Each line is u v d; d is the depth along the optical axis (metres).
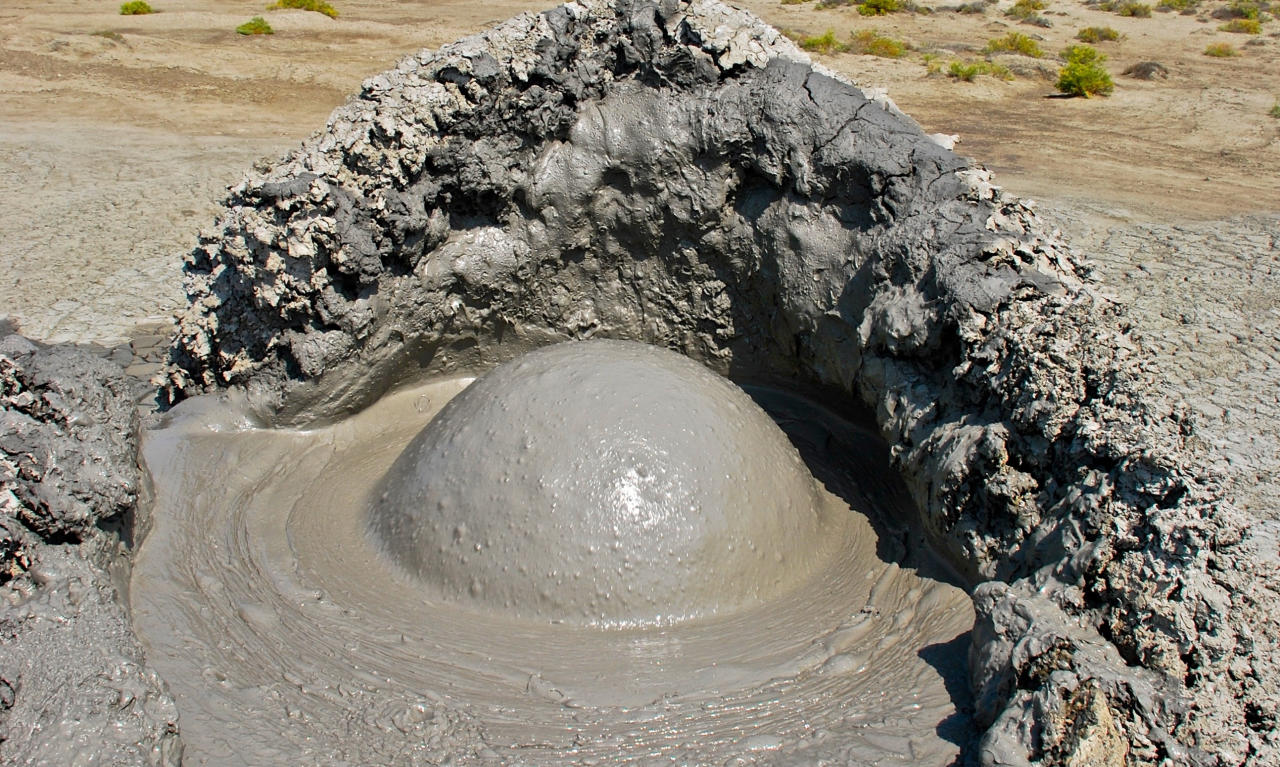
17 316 10.57
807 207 6.85
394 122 6.69
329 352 6.73
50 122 19.17
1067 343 5.38
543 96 7.04
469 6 34.00
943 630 5.25
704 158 7.08
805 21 31.86
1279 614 4.49
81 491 4.85
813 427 7.18
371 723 4.50
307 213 6.48
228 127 19.27
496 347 7.64
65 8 30.91
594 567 5.42
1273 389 9.27
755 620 5.48
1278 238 13.66
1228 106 22.36
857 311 6.56
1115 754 4.07
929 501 5.68
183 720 4.36
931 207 6.28
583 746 4.45
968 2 35.66
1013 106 22.39
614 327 7.68
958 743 4.46
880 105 7.19
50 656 4.15
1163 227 14.12
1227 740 4.15
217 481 6.33
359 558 5.88
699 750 4.44
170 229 13.52
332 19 29.91
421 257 7.05
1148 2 37.03
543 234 7.31
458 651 5.11
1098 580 4.64
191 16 29.83
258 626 5.12
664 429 5.71
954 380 5.77
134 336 10.16
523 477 5.59
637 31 7.09
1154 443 4.86
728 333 7.50
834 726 4.60
